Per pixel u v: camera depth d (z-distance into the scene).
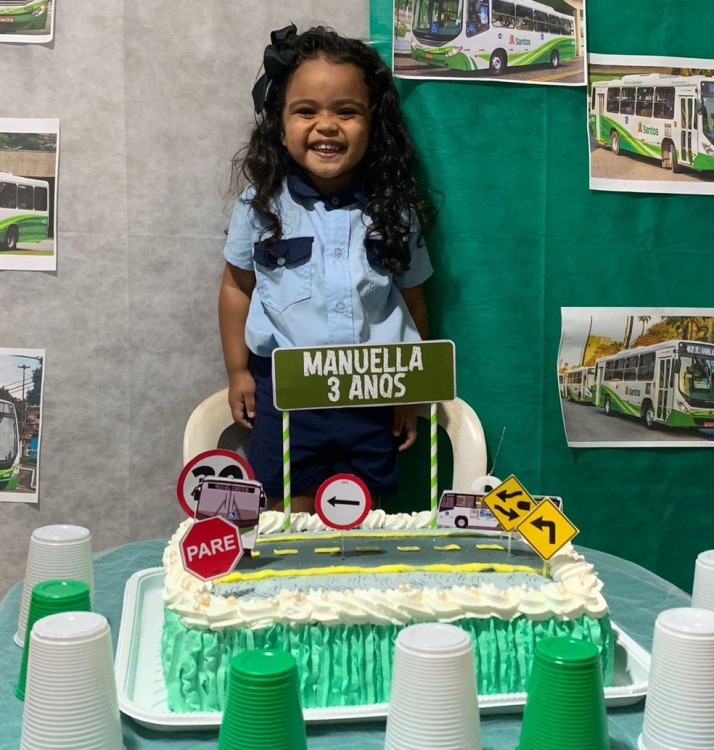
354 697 0.97
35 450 1.73
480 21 1.69
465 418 1.70
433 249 1.75
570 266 1.78
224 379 1.80
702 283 1.83
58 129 1.67
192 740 0.90
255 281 1.71
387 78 1.64
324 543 1.16
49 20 1.64
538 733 0.82
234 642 0.95
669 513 1.87
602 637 1.01
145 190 1.71
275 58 1.57
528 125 1.73
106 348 1.73
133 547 1.44
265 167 1.65
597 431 1.83
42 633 0.82
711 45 1.78
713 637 0.86
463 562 1.10
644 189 1.79
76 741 0.81
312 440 1.66
